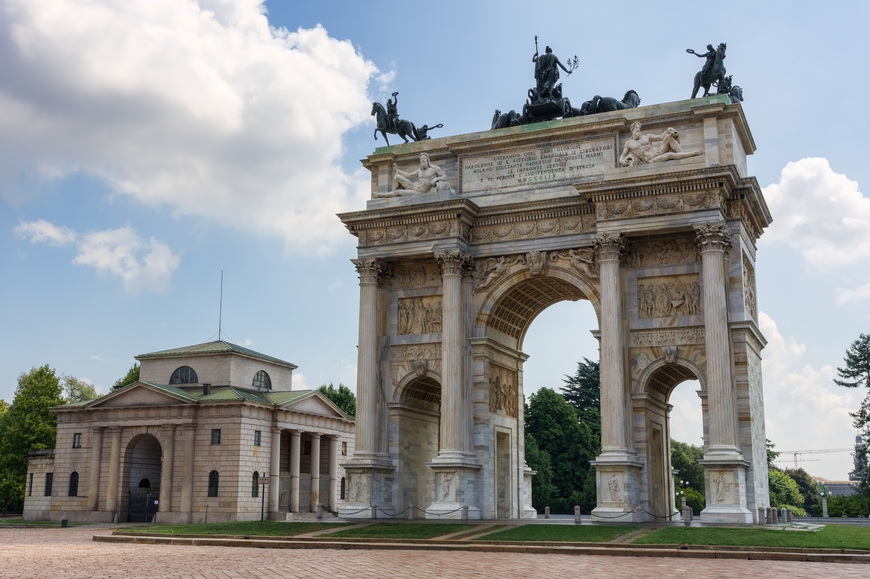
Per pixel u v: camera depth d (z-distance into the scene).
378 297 80.44
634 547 50.72
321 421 130.25
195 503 113.75
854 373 161.50
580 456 152.25
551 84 82.12
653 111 74.94
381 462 77.38
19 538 74.12
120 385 180.00
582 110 80.00
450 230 77.12
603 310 70.94
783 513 70.31
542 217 76.69
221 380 127.31
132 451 120.44
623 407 69.69
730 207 71.69
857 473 181.50
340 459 135.00
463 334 76.88
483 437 76.38
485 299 77.81
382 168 84.00
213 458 114.25
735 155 72.62
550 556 48.50
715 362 67.19
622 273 72.81
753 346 73.25
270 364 136.75
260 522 73.38
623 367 70.62
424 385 81.69
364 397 77.81
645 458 70.31
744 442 68.06
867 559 45.25
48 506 123.69
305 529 65.31
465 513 71.31
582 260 74.94
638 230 70.69
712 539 52.66
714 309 67.88
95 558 47.09
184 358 130.00
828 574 37.97
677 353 70.56
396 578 35.72
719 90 75.69
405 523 67.62
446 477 73.62
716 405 66.56
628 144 73.94
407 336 80.06
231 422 114.38
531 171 78.75
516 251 77.19
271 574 37.47
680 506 155.25
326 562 43.97
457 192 81.06
